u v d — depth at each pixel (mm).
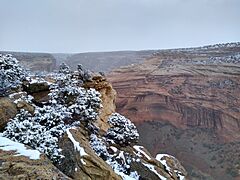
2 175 6113
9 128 8406
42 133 8523
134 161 11016
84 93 10672
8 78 11227
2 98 10070
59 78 11586
